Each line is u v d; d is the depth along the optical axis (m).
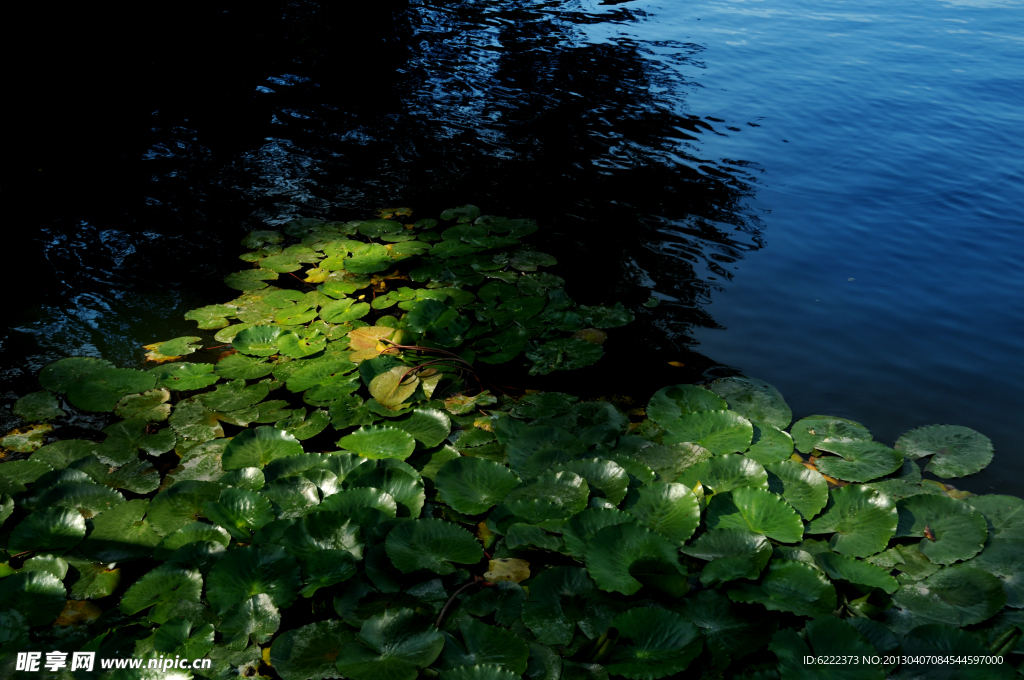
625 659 1.71
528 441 2.48
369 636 1.76
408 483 2.25
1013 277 3.66
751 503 2.19
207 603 1.88
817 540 2.15
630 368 3.01
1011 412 2.75
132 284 3.45
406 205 4.31
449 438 2.59
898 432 2.66
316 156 4.81
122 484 2.30
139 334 3.11
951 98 6.16
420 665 1.69
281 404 2.72
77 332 3.08
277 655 1.73
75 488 2.21
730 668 1.75
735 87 6.35
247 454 2.41
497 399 2.81
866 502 2.20
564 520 2.12
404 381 2.77
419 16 7.80
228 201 4.24
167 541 2.04
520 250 3.82
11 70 5.71
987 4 9.40
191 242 3.82
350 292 3.45
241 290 3.43
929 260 3.81
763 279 3.65
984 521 2.11
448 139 5.14
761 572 1.97
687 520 2.12
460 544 2.04
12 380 2.78
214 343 3.09
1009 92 6.30
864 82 6.53
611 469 2.27
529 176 4.69
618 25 7.99
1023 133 5.44
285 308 3.30
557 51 7.03
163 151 4.74
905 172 4.83
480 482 2.29
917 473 2.41
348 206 4.27
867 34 8.01
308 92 5.77
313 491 2.21
